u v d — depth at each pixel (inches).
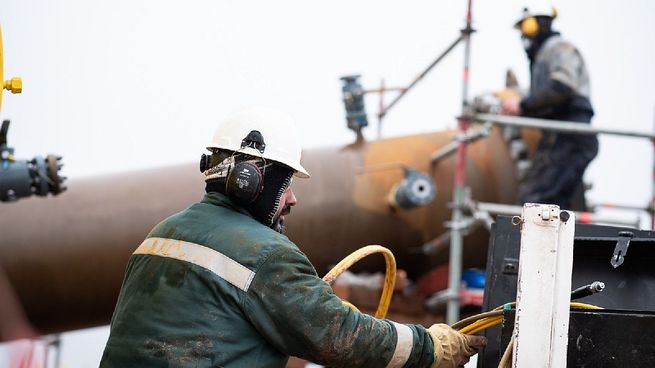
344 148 370.0
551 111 362.3
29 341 305.6
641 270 178.9
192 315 157.5
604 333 154.6
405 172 354.9
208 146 170.1
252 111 171.3
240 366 156.9
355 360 159.0
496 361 182.1
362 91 370.6
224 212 165.9
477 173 373.4
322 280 160.9
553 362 149.4
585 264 182.9
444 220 369.1
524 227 152.4
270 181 167.8
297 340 156.9
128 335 160.4
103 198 347.6
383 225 362.3
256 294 156.6
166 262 162.2
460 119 350.9
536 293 150.9
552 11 360.8
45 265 339.9
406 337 163.0
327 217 358.0
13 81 183.0
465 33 354.6
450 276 356.5
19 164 270.1
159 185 352.8
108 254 343.3
